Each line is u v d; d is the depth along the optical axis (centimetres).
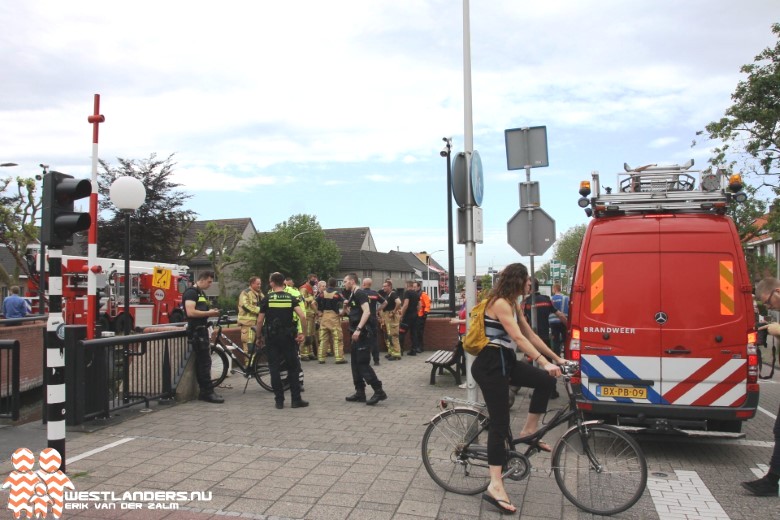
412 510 444
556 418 460
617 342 600
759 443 659
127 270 957
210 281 872
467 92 773
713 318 580
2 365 736
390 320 1360
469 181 743
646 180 782
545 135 866
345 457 574
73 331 674
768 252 2839
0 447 604
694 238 593
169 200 3275
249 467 542
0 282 2802
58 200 507
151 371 796
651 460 592
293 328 809
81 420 672
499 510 441
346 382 1026
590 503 442
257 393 920
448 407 487
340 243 7538
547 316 908
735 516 442
